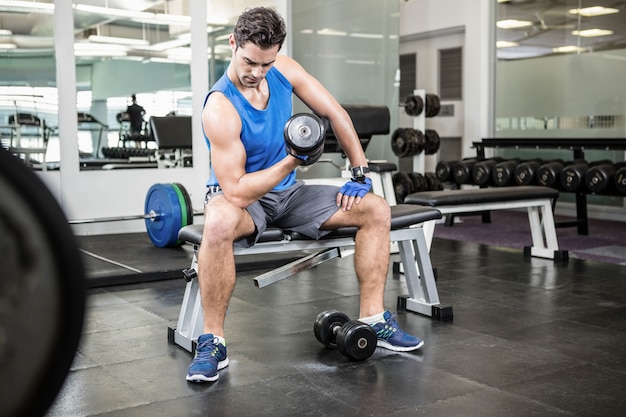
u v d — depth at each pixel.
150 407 1.71
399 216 2.39
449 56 6.82
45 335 0.34
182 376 1.95
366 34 5.62
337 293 3.01
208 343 1.95
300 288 3.11
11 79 4.55
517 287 3.11
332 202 2.12
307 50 5.54
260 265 3.57
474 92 6.34
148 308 2.77
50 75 4.63
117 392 1.82
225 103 1.90
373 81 5.65
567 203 5.80
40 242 0.33
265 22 1.76
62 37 4.61
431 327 2.45
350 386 1.85
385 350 2.18
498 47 6.18
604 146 4.63
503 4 6.09
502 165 4.99
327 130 3.37
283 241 2.16
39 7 4.55
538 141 5.08
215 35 5.25
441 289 3.08
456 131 6.80
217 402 1.74
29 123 4.62
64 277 0.34
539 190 3.70
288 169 1.88
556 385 1.85
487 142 5.56
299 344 2.25
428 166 7.17
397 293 3.03
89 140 4.77
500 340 2.29
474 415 1.64
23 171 0.32
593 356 2.11
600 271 3.47
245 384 1.87
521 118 6.05
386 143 5.68
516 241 4.47
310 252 3.91
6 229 0.32
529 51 5.91
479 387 1.84
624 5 5.14
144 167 4.96
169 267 3.44
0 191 0.32
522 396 1.77
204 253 1.93
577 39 5.53
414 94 5.44
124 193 4.90
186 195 4.06
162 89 4.99
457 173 5.27
